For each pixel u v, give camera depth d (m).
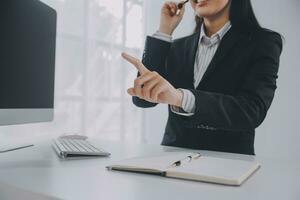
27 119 0.88
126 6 2.14
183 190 0.43
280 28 1.62
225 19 1.57
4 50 0.79
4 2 0.78
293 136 1.65
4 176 0.50
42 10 0.98
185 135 1.56
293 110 1.66
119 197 0.39
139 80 1.15
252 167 0.59
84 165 0.61
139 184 0.46
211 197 0.40
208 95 1.41
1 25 0.77
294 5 1.65
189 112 1.38
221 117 1.42
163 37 1.71
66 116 1.75
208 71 1.57
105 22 1.99
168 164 0.57
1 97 0.77
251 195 0.42
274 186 0.48
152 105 1.82
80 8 1.81
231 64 1.52
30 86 0.91
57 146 0.82
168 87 1.22
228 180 0.47
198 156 0.70
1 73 0.77
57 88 1.69
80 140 1.02
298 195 0.43
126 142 1.09
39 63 0.97
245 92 1.46
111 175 0.52
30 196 0.42
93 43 1.91
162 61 1.69
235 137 1.47
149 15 2.17
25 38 0.88
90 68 1.89
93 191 0.42
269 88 1.46
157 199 0.38
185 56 1.66
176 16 1.72
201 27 1.64
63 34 1.72
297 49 1.66
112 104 2.05
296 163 0.72
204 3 1.63
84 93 1.84
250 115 1.43
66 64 1.74
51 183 0.46
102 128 1.98
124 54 1.13
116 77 2.07
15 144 0.95
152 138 2.10
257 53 1.47
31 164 0.62
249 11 1.55
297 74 1.66
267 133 1.62
